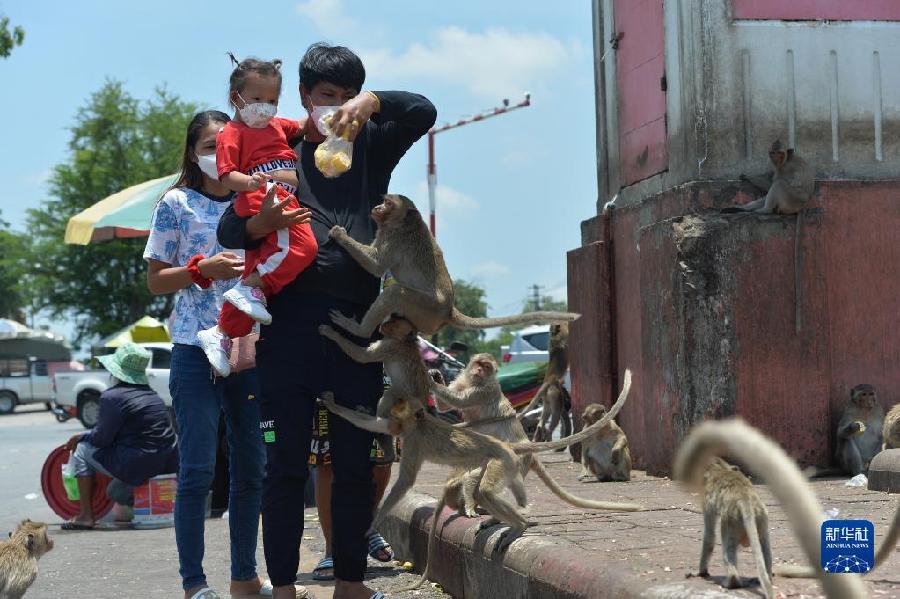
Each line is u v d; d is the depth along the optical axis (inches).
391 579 227.3
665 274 312.7
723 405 297.9
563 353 518.9
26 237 1838.1
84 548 293.0
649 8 339.9
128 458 339.3
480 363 243.4
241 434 203.0
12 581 210.2
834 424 305.1
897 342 311.4
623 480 308.8
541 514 218.7
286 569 173.2
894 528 140.2
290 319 177.5
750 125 312.3
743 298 301.1
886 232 312.5
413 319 197.5
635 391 337.4
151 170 1803.6
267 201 167.5
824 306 305.6
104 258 1782.7
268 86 179.8
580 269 373.7
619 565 153.9
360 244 185.0
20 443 841.5
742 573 147.4
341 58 183.2
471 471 217.6
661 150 333.4
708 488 144.9
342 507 178.2
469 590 198.5
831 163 315.9
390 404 197.2
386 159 194.1
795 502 41.9
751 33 313.4
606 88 374.3
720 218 303.9
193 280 193.0
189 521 191.6
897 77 321.4
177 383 195.5
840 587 46.3
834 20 318.7
